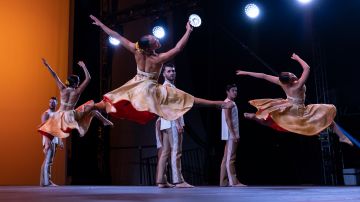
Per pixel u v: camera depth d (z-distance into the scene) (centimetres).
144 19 877
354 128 699
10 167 779
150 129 820
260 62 793
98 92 838
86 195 296
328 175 668
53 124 444
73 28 838
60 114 450
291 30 768
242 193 308
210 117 798
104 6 856
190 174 795
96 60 847
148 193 318
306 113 421
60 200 234
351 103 712
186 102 324
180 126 455
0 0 827
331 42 740
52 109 603
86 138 807
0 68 805
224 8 829
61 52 830
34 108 807
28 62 820
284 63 774
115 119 853
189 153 805
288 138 745
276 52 782
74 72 820
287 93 430
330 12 745
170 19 857
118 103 323
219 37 828
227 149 530
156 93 323
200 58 834
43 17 841
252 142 773
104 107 349
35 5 842
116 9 865
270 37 790
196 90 827
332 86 730
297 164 733
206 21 830
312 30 729
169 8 790
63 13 847
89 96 823
